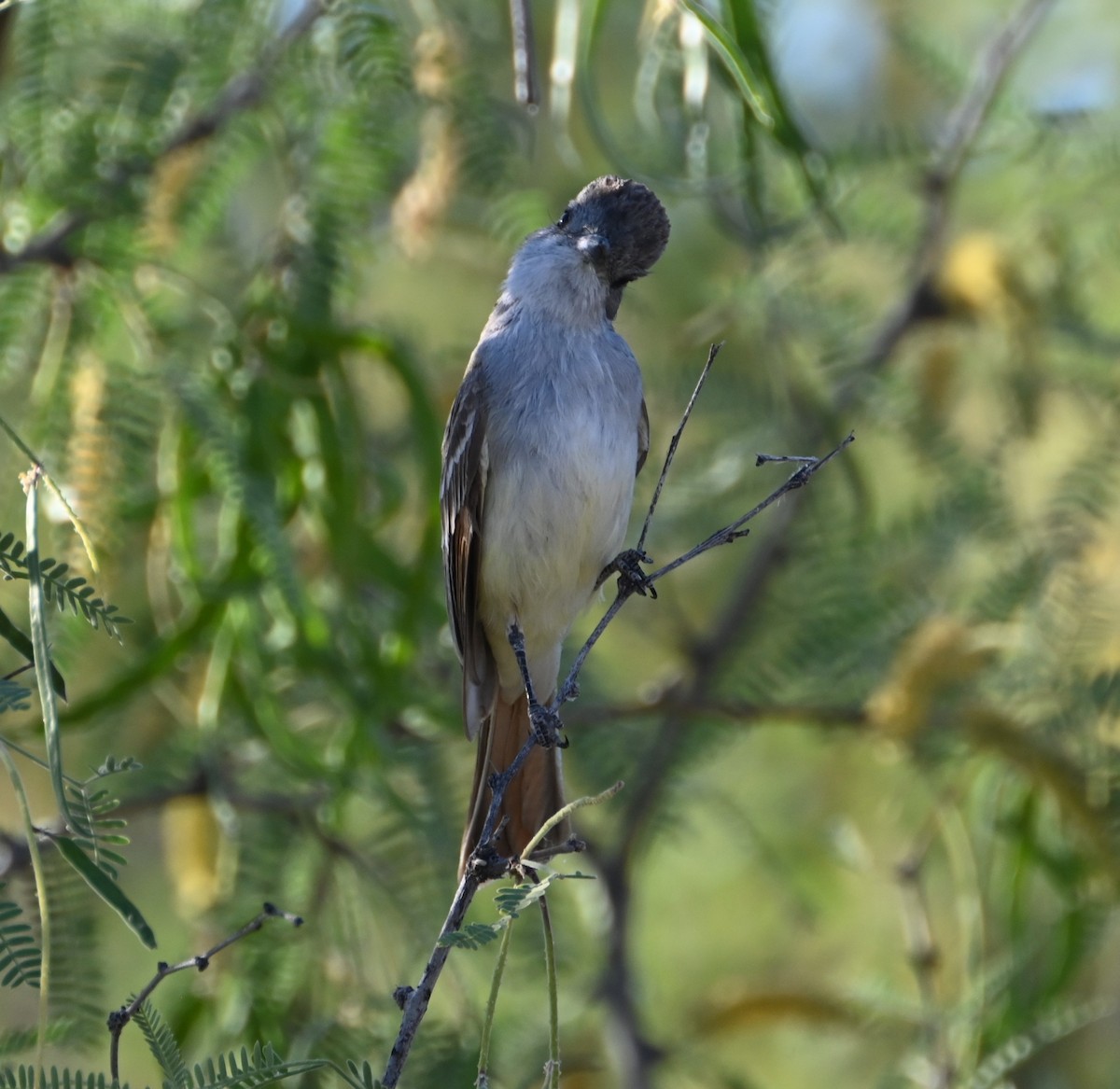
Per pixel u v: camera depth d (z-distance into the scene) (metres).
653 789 11.45
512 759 10.34
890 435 12.21
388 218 11.41
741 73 7.13
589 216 10.34
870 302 13.09
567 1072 10.75
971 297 11.77
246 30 9.96
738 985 11.30
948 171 12.37
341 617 9.98
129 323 9.49
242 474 9.05
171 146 9.88
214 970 9.45
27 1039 7.67
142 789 9.82
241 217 12.23
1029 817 10.34
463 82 10.02
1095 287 13.06
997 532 11.17
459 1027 9.34
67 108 9.69
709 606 13.51
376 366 12.01
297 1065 5.75
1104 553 10.50
